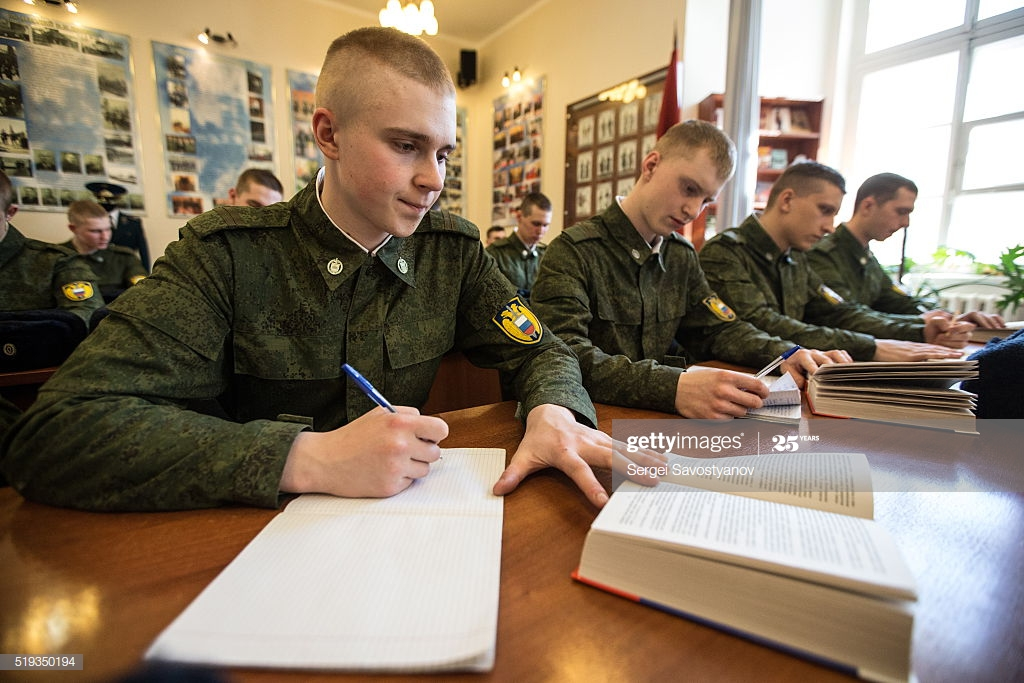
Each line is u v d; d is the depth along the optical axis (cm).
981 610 32
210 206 403
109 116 364
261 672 27
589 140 398
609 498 45
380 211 61
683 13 318
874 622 27
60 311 145
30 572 36
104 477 45
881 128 369
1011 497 49
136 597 34
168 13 376
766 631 30
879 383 79
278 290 69
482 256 88
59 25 344
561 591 35
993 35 314
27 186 347
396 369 76
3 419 77
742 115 297
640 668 28
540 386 70
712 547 32
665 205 112
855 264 205
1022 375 73
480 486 51
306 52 432
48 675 27
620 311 119
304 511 45
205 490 45
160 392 55
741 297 148
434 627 30
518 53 469
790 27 360
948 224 348
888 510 46
